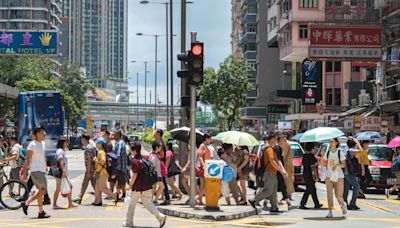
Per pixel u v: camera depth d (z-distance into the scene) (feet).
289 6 237.66
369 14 197.06
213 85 302.86
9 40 190.90
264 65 367.04
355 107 210.59
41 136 62.69
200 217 62.59
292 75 294.25
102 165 74.43
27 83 289.74
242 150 74.74
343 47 161.99
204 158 71.56
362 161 87.35
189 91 68.18
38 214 62.85
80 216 64.34
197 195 79.51
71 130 445.78
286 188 74.02
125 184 78.43
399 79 181.27
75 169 166.40
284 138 74.38
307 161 73.77
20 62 291.38
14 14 552.41
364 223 60.95
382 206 78.59
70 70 437.99
